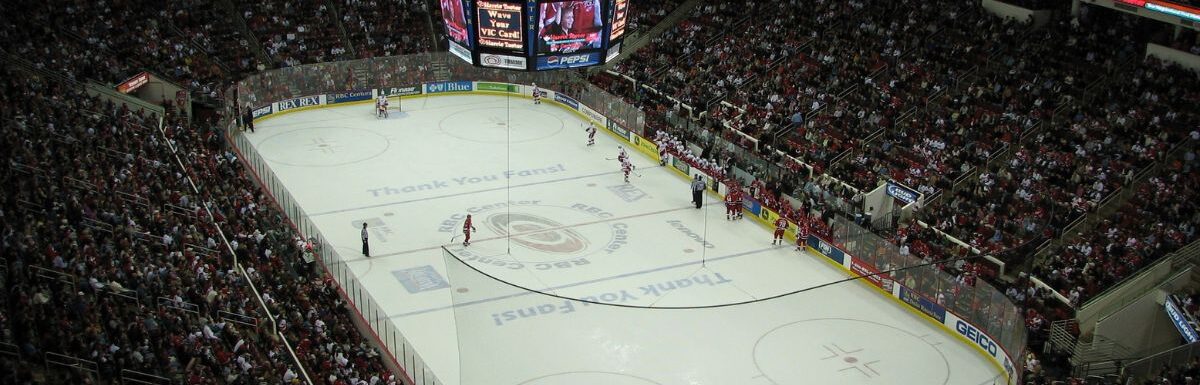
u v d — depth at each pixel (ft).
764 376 111.34
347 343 106.01
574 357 113.60
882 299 130.41
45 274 97.45
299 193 158.71
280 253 124.47
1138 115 151.84
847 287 133.59
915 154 158.10
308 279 121.08
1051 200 139.13
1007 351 112.57
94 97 151.84
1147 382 102.37
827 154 162.50
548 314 123.03
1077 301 121.29
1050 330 118.52
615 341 117.19
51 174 119.24
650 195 163.84
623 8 144.25
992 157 154.40
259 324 102.42
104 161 127.65
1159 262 125.29
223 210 130.31
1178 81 154.71
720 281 134.21
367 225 146.51
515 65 143.64
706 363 113.50
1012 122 158.71
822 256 142.10
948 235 138.72
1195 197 134.10
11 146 121.70
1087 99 160.45
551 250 141.90
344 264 120.37
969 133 158.81
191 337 94.22
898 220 146.82
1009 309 113.19
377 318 110.32
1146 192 137.18
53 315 91.25
